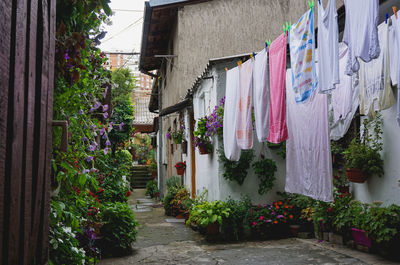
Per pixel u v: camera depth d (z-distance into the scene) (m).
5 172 1.49
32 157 1.85
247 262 5.31
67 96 2.97
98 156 5.02
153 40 13.68
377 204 5.29
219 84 7.66
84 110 3.85
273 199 7.53
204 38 10.03
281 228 7.17
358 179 5.57
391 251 4.95
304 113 5.05
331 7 3.24
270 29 9.91
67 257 3.05
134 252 6.19
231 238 7.07
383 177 5.42
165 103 15.34
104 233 5.93
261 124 4.85
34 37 1.82
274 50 4.54
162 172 16.11
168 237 7.47
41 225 2.03
